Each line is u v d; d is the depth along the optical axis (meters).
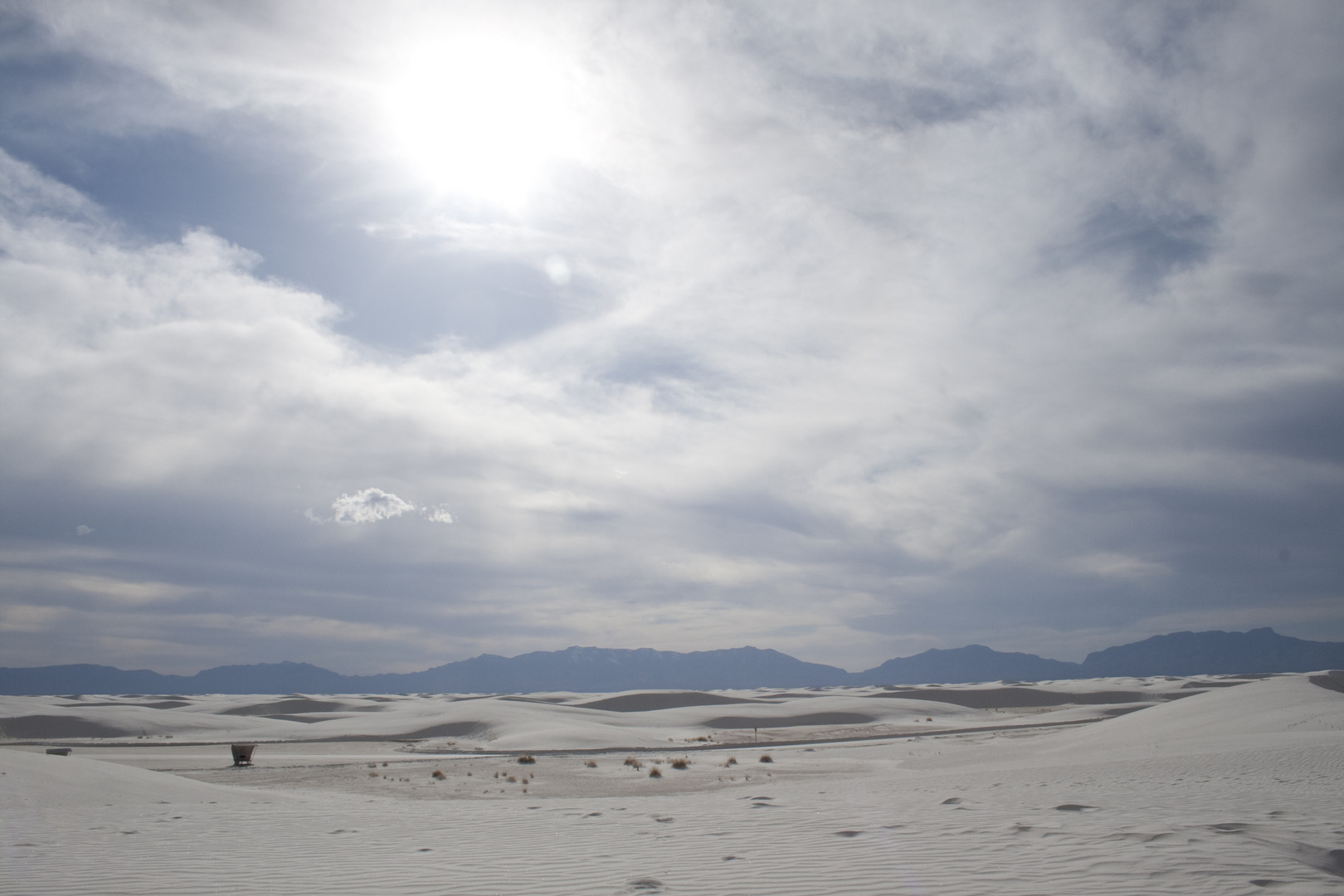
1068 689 161.50
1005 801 16.06
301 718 118.56
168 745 66.25
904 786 21.88
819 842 12.11
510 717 83.62
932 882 9.13
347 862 11.63
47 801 18.72
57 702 140.12
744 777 32.47
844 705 108.62
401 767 40.44
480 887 9.80
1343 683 46.34
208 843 13.52
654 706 133.75
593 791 28.06
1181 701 51.16
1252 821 11.90
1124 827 11.79
